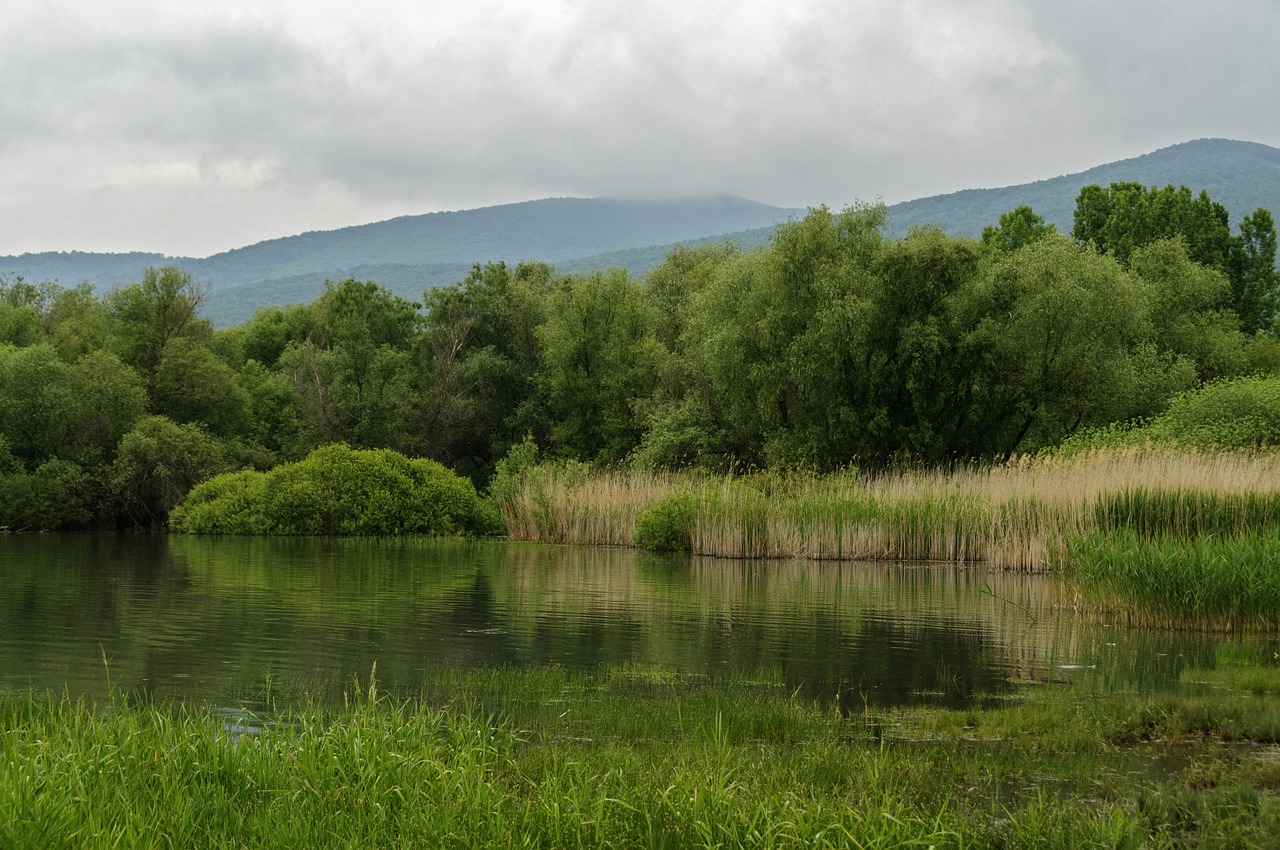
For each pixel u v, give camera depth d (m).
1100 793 8.66
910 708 11.59
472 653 14.52
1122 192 66.00
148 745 7.83
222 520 39.97
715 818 6.88
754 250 46.78
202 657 13.99
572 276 67.25
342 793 7.24
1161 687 12.67
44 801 6.49
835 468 39.91
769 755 9.28
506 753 8.62
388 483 39.16
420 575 24.56
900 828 6.83
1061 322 40.53
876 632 16.66
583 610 18.84
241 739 7.92
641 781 7.73
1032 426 42.44
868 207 43.03
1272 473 24.22
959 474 31.78
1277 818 7.79
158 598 20.11
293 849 6.43
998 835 7.39
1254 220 63.16
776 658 14.42
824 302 40.53
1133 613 17.44
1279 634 16.64
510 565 27.17
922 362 39.78
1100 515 22.91
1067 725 10.74
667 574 25.05
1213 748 10.09
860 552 28.98
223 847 6.38
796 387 41.09
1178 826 7.86
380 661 13.85
